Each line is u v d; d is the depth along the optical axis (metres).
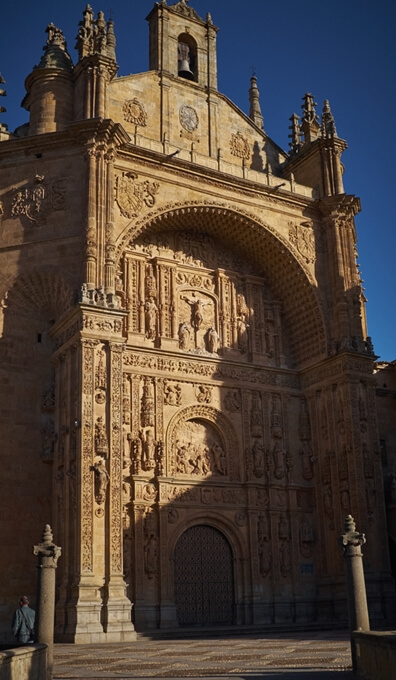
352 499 38.09
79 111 37.78
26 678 13.09
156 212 37.88
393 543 40.56
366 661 14.41
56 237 35.16
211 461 38.97
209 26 45.38
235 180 40.62
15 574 32.41
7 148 36.59
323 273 42.69
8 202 36.19
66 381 33.31
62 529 31.45
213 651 22.88
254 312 42.75
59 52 39.66
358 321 41.44
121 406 32.44
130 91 40.66
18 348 35.28
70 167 36.12
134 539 34.88
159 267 39.94
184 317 40.53
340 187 43.59
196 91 43.31
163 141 40.12
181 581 36.28
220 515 38.03
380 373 48.44
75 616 28.77
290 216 42.66
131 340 37.91
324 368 41.34
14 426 34.25
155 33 43.62
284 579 38.75
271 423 41.22
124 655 22.14
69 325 33.88
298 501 40.44
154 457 36.75
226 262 43.03
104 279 34.09
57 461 33.03
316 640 26.81
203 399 39.34
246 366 41.19
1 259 35.50
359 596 17.03
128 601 29.86
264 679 15.09
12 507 33.16
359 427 39.25
